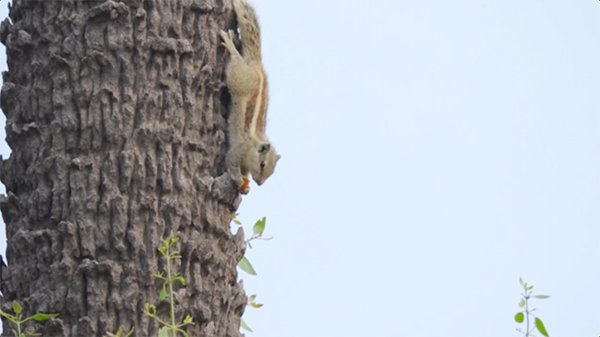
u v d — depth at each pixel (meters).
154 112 10.48
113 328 10.15
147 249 10.25
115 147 10.34
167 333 9.84
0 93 10.87
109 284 10.19
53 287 10.25
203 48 10.94
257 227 11.38
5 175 10.77
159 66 10.55
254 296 11.44
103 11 10.41
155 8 10.59
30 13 10.73
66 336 10.18
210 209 10.73
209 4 11.01
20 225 10.57
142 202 10.28
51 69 10.53
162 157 10.41
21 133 10.62
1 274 10.70
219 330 10.76
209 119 11.00
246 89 12.48
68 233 10.20
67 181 10.32
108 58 10.42
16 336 10.20
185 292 10.41
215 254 10.72
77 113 10.41
